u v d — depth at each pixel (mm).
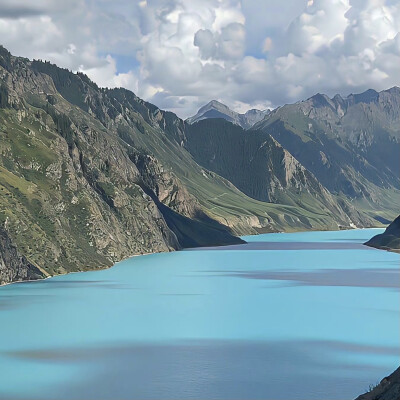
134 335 116062
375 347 108500
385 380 70688
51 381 89250
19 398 82438
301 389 86250
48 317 131250
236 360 100250
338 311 140750
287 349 107125
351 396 83375
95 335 115938
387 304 150125
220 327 123750
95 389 86000
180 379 90375
